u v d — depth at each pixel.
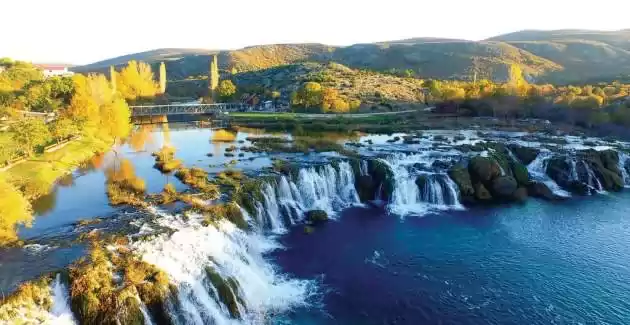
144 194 59.72
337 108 151.00
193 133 117.19
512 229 62.88
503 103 147.00
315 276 49.03
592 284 48.75
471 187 74.25
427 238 59.50
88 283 35.34
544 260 53.94
